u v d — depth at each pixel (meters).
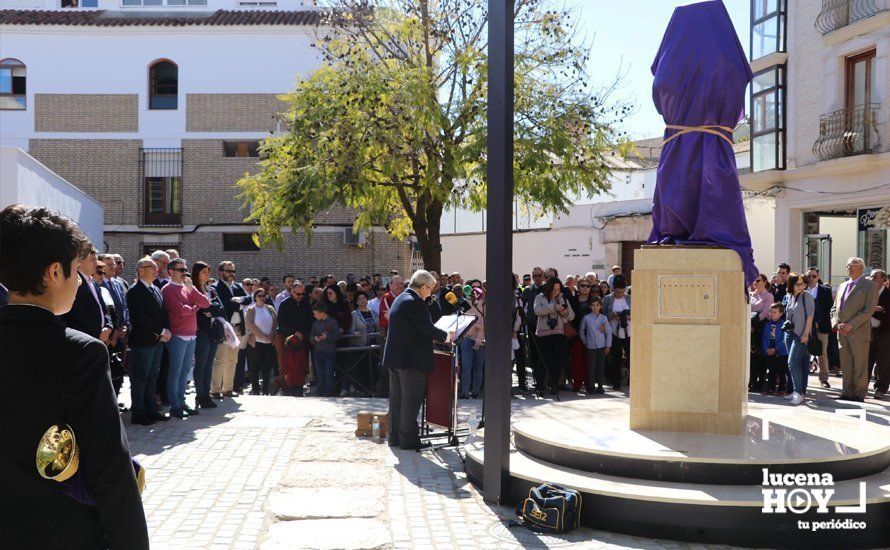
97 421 2.22
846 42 19.64
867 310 12.42
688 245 7.46
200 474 7.40
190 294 10.48
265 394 13.84
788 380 13.23
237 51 27.67
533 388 14.23
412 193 19.42
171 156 27.84
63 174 27.91
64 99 27.95
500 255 6.39
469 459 7.38
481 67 16.84
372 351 13.83
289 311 13.59
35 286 2.29
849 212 20.84
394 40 18.58
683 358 7.26
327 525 5.88
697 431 7.20
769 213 24.56
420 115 16.33
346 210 27.72
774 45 21.91
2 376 2.19
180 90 27.77
